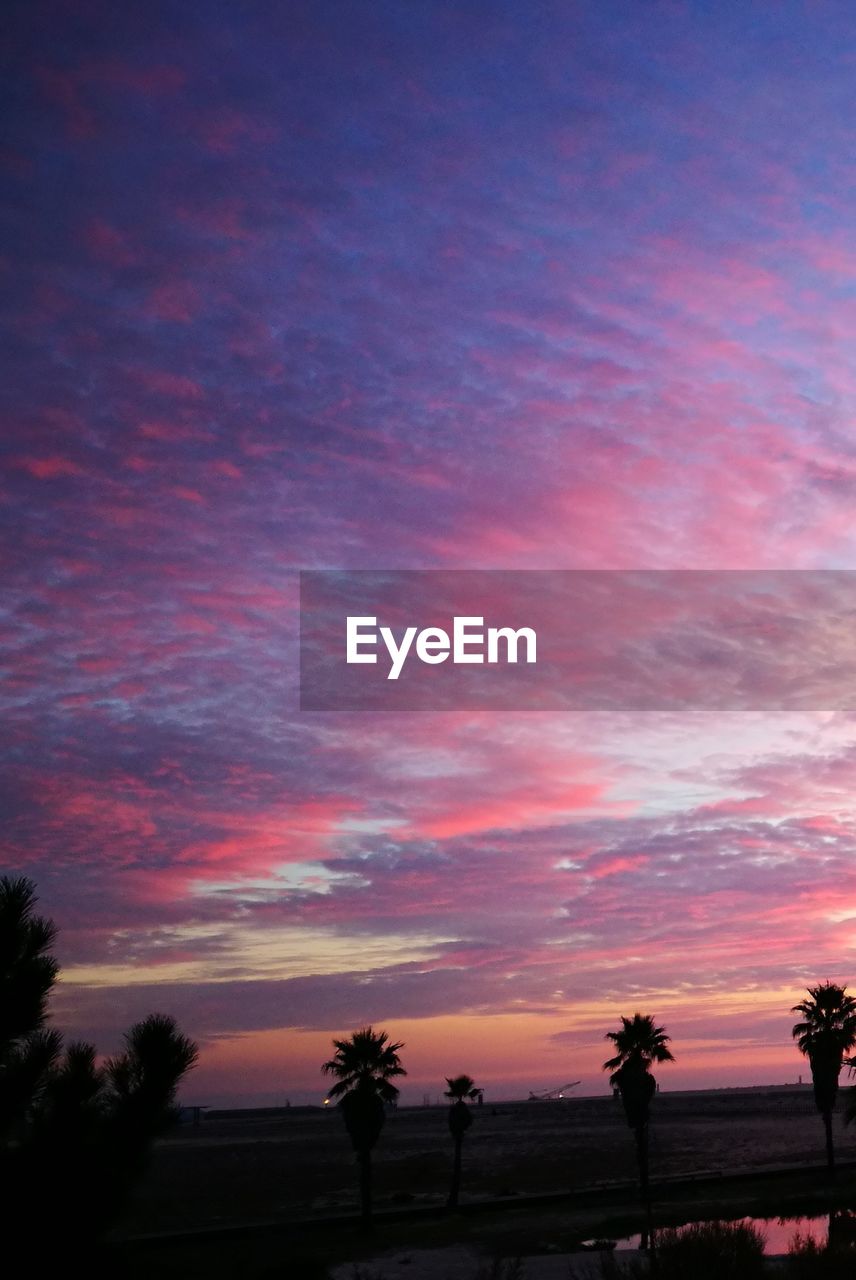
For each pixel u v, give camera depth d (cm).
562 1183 7556
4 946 1016
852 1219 4091
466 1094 6131
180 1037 1054
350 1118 5141
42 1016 1023
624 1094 5394
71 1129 970
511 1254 4128
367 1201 5088
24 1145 965
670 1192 6206
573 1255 3903
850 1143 11694
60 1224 938
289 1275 3416
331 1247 4578
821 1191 5709
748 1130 16112
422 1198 6756
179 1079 1033
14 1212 927
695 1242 2512
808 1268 2436
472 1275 3594
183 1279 2703
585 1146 12938
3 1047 1000
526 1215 5481
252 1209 6297
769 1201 5241
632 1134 16038
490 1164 10175
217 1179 9088
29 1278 927
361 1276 3553
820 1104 6334
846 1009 6375
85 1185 952
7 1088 973
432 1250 4369
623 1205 5744
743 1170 7300
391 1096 5212
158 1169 10638
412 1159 11456
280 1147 15175
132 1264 1012
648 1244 3984
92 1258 966
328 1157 12400
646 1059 5453
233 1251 4428
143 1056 1033
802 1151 10288
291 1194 7506
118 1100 1011
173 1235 4744
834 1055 6291
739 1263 2417
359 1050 5200
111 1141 979
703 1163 9081
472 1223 5262
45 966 1028
